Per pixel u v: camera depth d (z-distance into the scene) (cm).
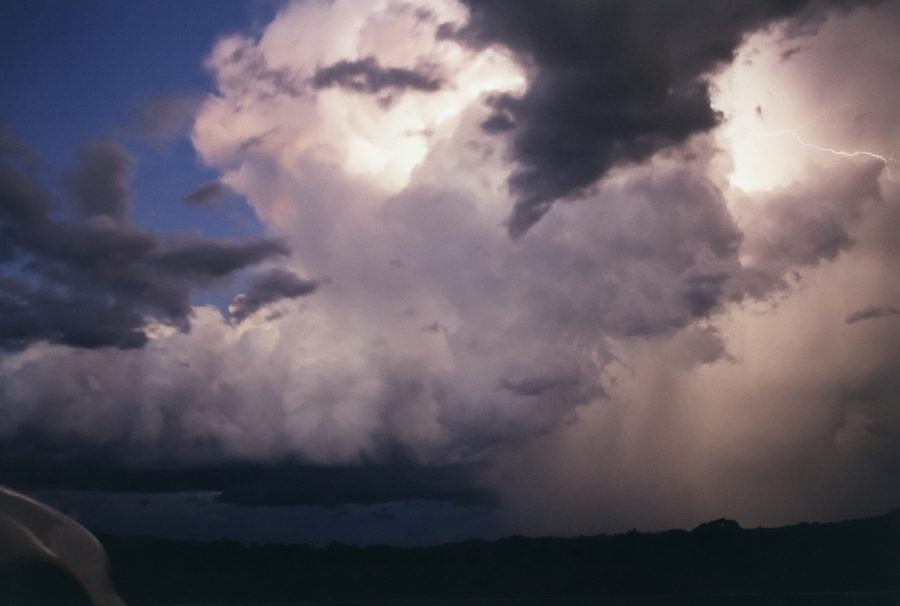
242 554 3425
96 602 236
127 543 3183
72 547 240
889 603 2875
